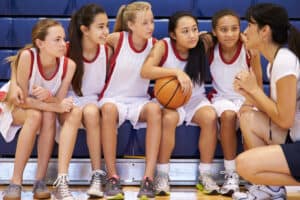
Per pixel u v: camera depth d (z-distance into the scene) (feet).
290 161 7.82
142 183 9.96
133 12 10.76
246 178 8.15
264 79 12.25
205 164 10.58
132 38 11.10
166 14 12.57
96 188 9.97
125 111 10.60
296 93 8.19
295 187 10.80
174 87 10.27
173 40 11.03
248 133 8.92
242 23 12.38
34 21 12.47
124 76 11.12
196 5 12.61
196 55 10.98
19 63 10.11
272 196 8.72
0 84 12.14
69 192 9.66
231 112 10.39
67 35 12.28
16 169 9.82
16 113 10.23
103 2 12.59
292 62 8.09
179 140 10.89
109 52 11.16
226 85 11.38
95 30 10.45
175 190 10.66
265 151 8.00
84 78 11.00
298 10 12.59
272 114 8.25
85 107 10.25
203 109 10.61
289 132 8.59
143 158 11.08
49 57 10.16
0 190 10.48
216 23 10.94
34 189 9.96
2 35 12.46
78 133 10.84
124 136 10.85
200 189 10.60
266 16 8.34
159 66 11.07
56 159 10.87
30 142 9.86
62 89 10.46
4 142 10.77
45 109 9.94
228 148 10.44
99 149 10.23
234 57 11.27
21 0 12.54
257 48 8.67
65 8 12.60
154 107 10.25
